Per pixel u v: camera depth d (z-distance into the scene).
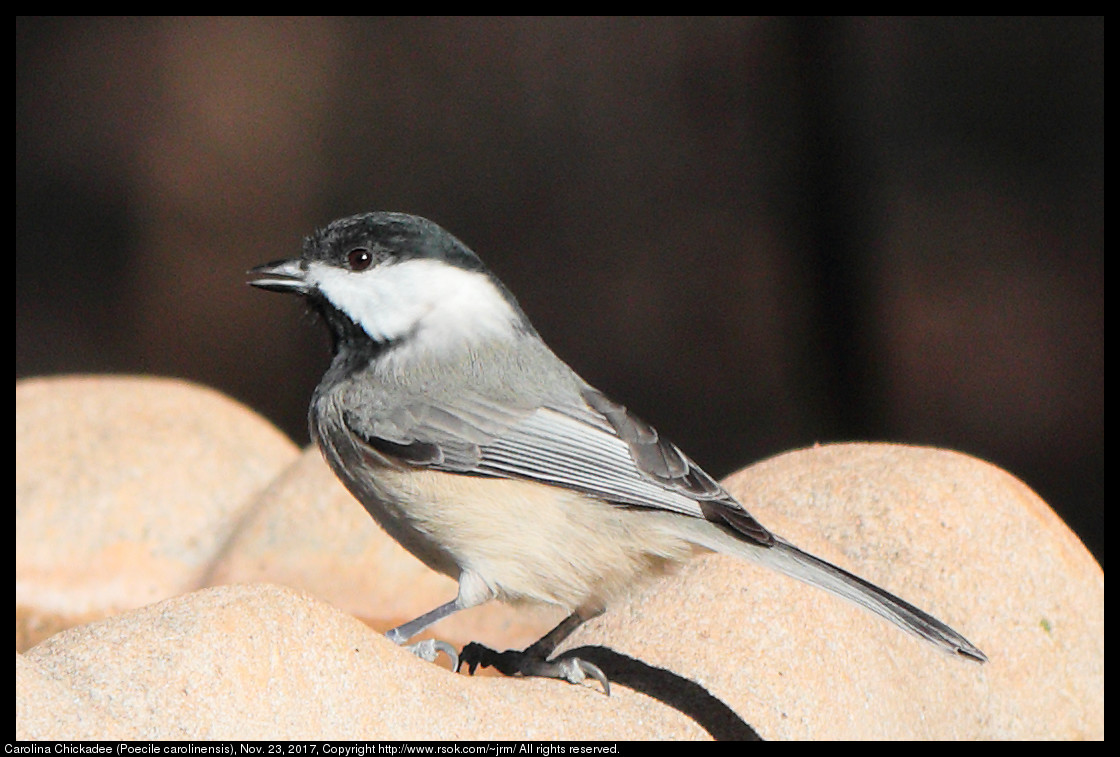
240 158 18.83
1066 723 5.41
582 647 4.98
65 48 20.05
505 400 5.04
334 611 3.98
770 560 4.67
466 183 18.56
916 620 4.49
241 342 16.33
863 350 15.51
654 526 4.87
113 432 7.82
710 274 16.92
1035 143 17.09
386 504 5.11
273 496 7.16
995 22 17.70
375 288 5.24
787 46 17.83
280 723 3.66
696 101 19.03
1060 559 5.75
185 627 3.74
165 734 3.54
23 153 18.69
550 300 16.86
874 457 6.15
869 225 16.50
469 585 4.99
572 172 18.58
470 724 3.95
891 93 17.53
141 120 19.23
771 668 4.75
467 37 20.45
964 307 15.52
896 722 4.92
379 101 19.72
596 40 20.03
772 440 14.90
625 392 15.55
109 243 17.64
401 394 5.08
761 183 17.78
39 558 7.33
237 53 20.28
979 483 5.88
